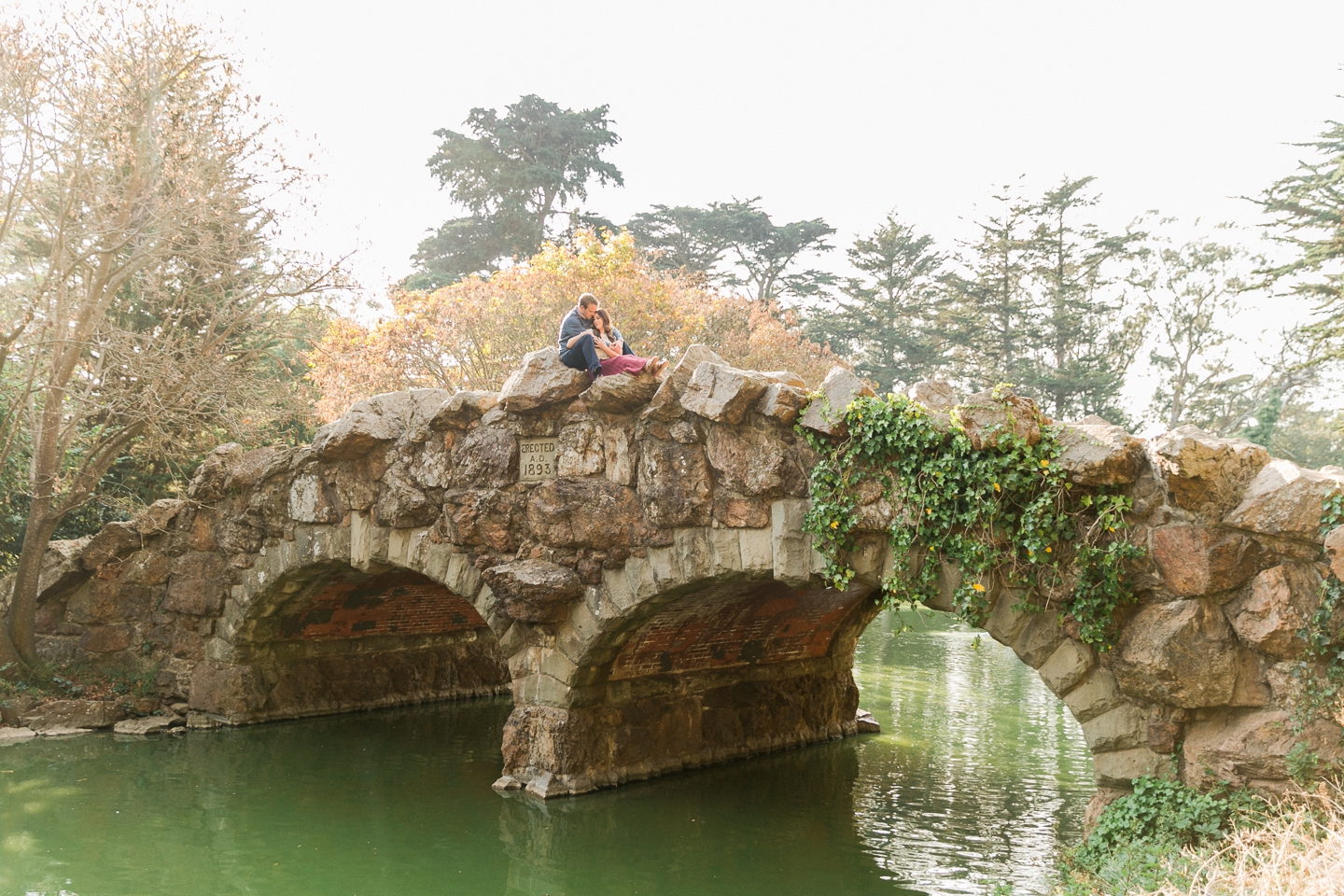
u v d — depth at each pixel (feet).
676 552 34.86
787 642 48.78
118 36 53.01
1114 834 25.61
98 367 55.72
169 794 41.01
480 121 135.54
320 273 58.29
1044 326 155.94
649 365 35.35
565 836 35.45
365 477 44.83
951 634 93.20
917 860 33.09
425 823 37.19
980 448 27.02
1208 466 24.40
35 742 49.80
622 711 42.19
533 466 38.81
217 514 54.39
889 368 155.53
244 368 59.57
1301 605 23.91
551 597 37.04
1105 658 26.43
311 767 45.78
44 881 31.19
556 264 88.48
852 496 30.01
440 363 89.20
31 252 54.39
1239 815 23.98
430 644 65.72
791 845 34.55
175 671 55.62
